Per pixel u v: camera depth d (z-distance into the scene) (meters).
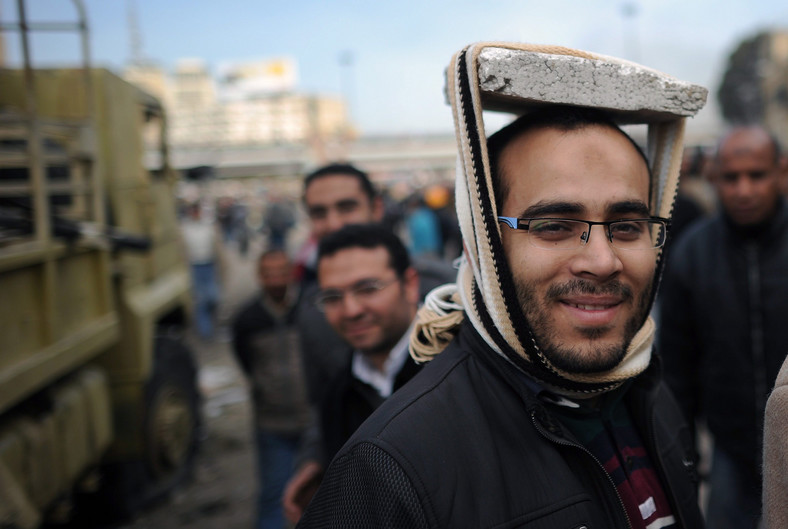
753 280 2.16
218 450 4.76
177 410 4.09
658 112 1.00
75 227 2.75
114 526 3.69
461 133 0.94
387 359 1.79
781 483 0.79
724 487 2.26
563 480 0.92
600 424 1.05
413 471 0.86
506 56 0.90
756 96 39.97
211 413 5.60
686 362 2.37
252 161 33.06
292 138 77.19
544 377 0.94
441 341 1.15
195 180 5.57
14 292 2.32
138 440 3.62
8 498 2.15
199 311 8.52
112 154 3.60
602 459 1.03
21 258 2.29
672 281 2.38
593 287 0.92
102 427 3.15
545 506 0.89
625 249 0.96
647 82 0.96
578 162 0.92
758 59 40.16
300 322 2.33
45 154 2.68
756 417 2.17
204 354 7.71
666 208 1.07
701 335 2.31
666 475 1.10
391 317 1.79
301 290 2.92
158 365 3.92
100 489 3.65
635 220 0.96
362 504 0.87
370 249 1.80
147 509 3.89
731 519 2.24
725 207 2.20
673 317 2.38
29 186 2.44
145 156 4.17
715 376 2.26
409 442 0.88
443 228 10.05
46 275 2.52
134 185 3.93
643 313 1.00
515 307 0.92
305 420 3.08
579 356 0.92
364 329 1.78
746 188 2.11
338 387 1.77
